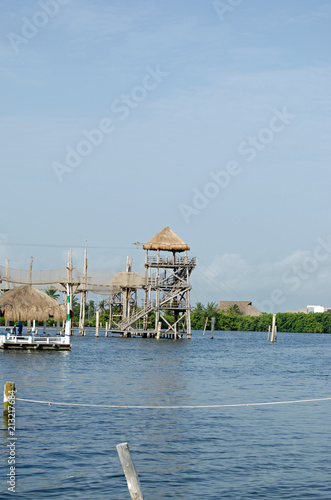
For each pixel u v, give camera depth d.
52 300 76.12
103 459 23.78
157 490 20.66
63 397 37.44
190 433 28.47
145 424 30.11
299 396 41.59
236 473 22.58
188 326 125.06
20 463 22.98
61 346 76.25
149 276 120.19
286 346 126.94
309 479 22.00
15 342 73.50
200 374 55.31
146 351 86.62
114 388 42.38
